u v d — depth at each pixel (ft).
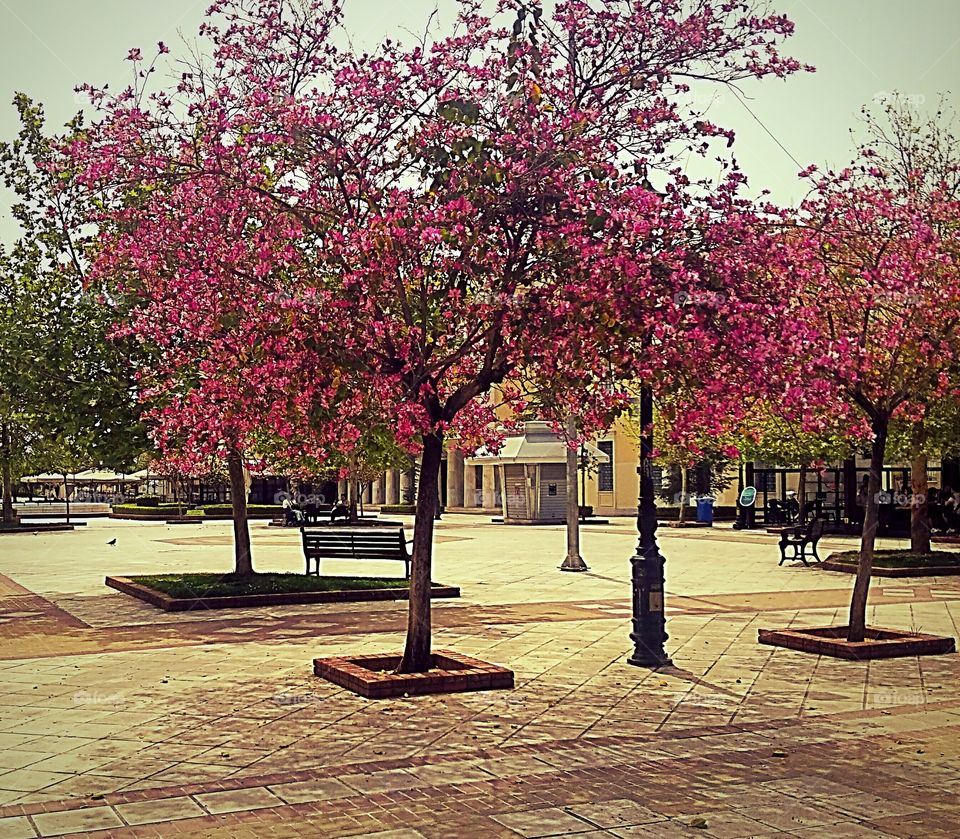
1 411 58.65
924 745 27.76
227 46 35.63
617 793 23.61
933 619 51.49
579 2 34.60
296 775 24.90
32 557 92.73
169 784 24.25
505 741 28.09
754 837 20.77
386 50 34.65
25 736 28.66
